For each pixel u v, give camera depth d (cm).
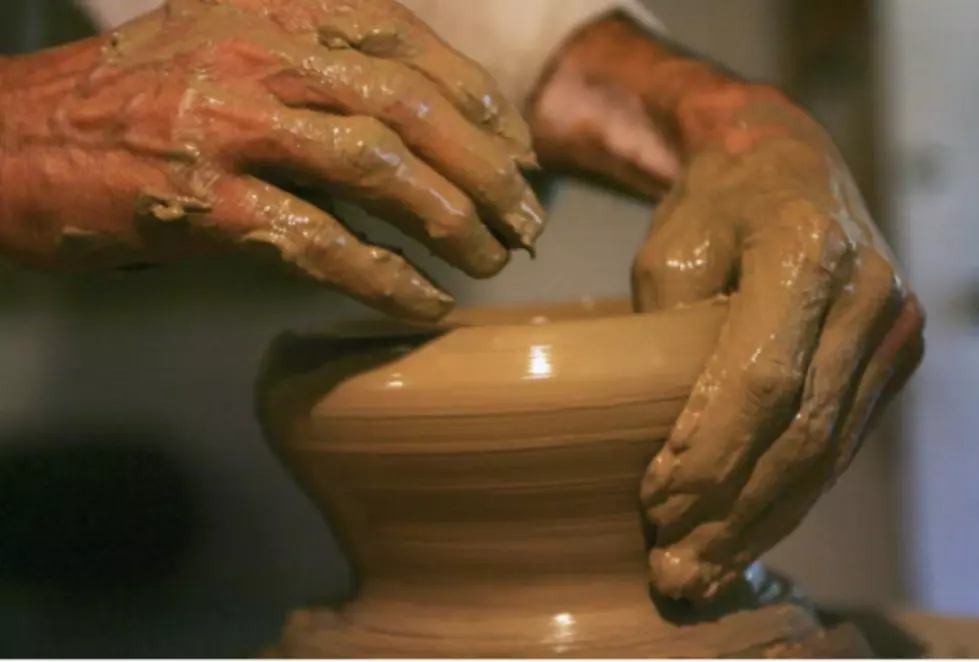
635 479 61
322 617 70
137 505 150
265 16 60
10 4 129
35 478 148
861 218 67
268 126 55
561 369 58
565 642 61
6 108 64
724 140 75
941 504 177
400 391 59
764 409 58
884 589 172
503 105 59
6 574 144
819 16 167
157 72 58
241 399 151
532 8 108
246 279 150
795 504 64
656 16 166
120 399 151
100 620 140
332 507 66
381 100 55
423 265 143
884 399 70
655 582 62
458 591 63
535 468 59
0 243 66
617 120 102
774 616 66
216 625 137
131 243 60
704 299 66
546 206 121
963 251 176
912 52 172
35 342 149
